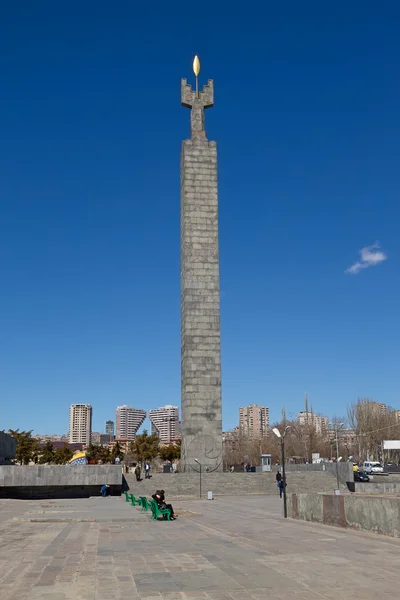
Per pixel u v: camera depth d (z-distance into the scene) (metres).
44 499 49.66
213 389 63.38
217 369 63.88
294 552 15.61
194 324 64.69
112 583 11.72
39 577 12.45
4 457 68.44
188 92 71.06
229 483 56.09
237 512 31.88
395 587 11.07
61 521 26.98
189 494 53.81
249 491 55.34
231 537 19.66
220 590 10.95
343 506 21.14
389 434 106.75
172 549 16.77
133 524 25.59
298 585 11.33
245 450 127.88
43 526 24.86
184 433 62.28
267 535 19.89
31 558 15.27
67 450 131.12
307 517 24.47
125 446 186.75
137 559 14.88
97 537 20.30
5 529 23.56
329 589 10.95
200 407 62.81
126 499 44.62
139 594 10.68
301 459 109.12
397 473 88.25
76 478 51.88
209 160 69.00
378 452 108.75
